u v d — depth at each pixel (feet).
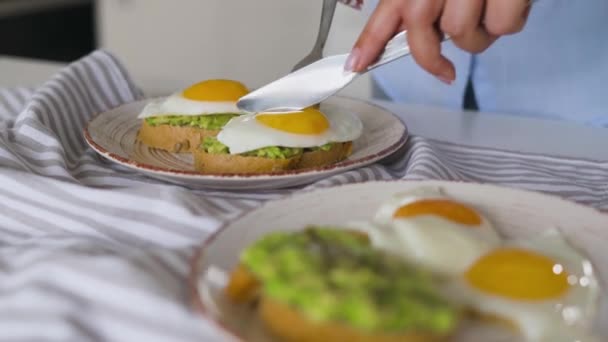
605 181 2.53
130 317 1.81
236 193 2.42
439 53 2.34
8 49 7.25
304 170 2.35
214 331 1.78
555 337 1.71
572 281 1.80
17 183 2.30
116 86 3.11
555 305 1.75
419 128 3.00
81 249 2.01
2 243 2.19
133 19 6.32
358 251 1.73
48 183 2.29
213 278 1.81
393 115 2.77
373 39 2.34
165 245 2.15
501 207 2.05
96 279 1.86
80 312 1.82
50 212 2.26
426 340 1.61
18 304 1.85
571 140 2.89
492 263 1.77
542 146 2.84
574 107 3.44
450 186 2.10
